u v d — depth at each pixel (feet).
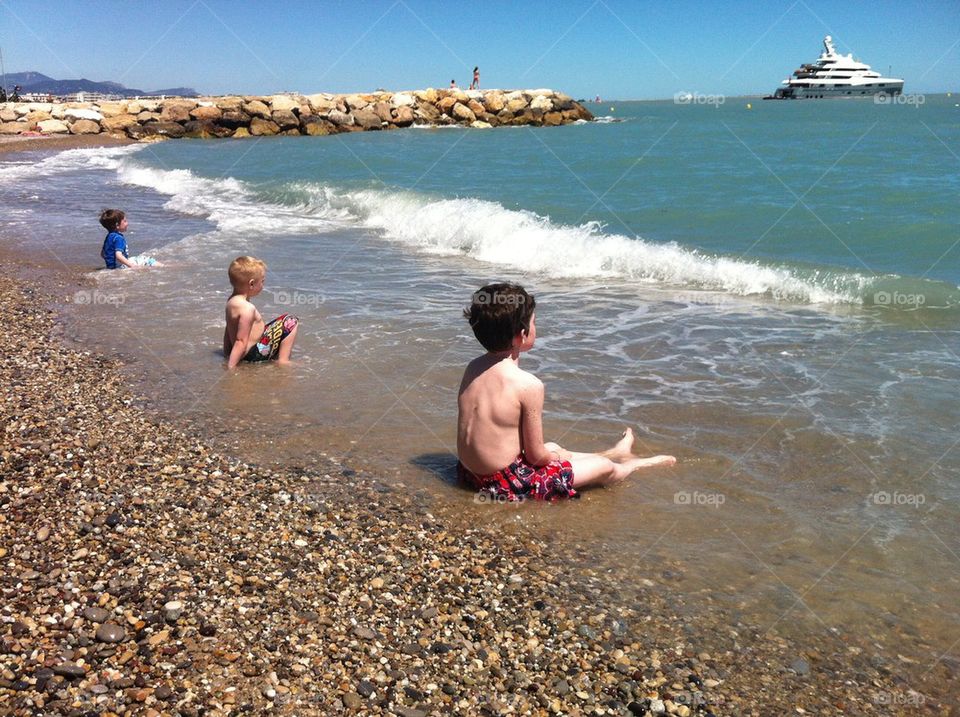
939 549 10.70
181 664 8.00
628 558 10.69
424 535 11.27
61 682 7.61
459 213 37.65
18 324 21.75
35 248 33.45
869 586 9.95
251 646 8.41
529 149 96.32
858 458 13.41
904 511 11.69
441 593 9.82
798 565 10.43
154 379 17.53
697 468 13.33
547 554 10.82
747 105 339.77
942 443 13.84
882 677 8.37
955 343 19.48
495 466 12.43
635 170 67.72
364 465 13.47
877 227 36.14
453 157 86.28
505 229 33.99
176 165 77.41
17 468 12.66
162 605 8.99
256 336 18.67
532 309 12.53
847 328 21.18
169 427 14.87
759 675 8.39
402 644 8.77
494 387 12.37
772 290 25.53
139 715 7.23
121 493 11.94
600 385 17.34
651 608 9.56
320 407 16.03
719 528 11.43
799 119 175.83
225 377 17.71
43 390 16.61
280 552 10.55
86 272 28.60
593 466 12.69
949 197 44.37
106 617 8.70
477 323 12.41
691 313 23.39
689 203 46.03
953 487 12.33
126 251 29.27
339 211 45.73
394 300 24.89
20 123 123.65
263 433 14.71
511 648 8.80
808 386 16.84
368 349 19.81
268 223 41.60
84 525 10.82
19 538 10.36
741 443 14.19
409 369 18.29
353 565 10.37
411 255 33.01
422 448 14.19
